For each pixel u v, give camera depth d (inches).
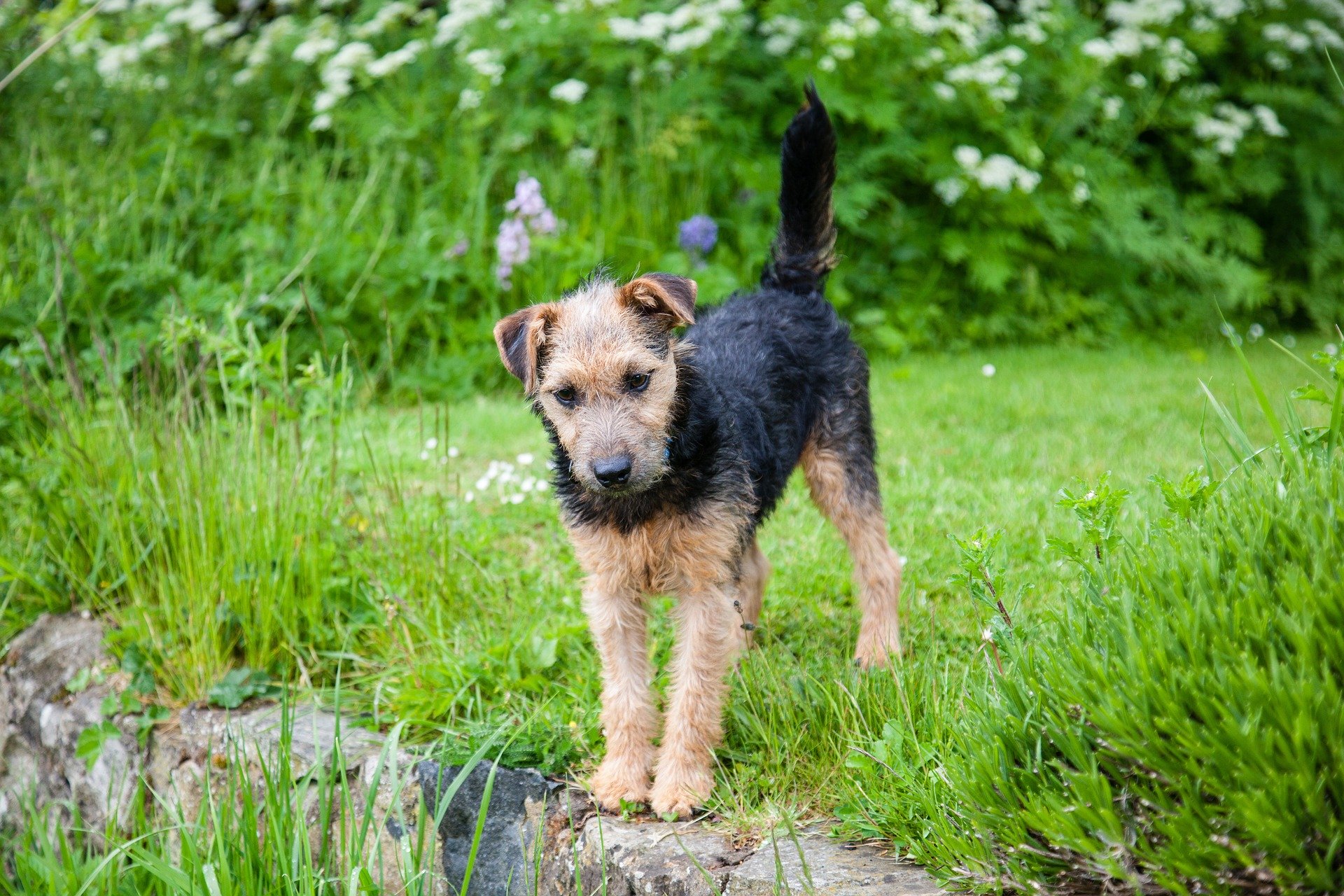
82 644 170.7
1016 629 102.4
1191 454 205.6
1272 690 74.5
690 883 101.9
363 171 320.5
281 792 120.5
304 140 337.1
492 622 156.9
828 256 161.6
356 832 122.2
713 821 113.9
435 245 291.0
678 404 119.7
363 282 276.4
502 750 123.0
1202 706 76.5
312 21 374.6
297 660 156.3
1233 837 76.3
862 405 156.4
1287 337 323.0
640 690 123.6
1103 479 98.9
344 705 146.6
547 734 129.0
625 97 322.0
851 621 157.6
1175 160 359.3
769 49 317.4
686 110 308.8
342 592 163.5
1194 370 283.1
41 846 151.0
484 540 177.8
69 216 266.2
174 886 115.1
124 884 138.6
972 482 199.8
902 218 319.0
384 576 165.0
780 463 138.3
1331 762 73.5
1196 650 79.5
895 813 102.4
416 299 282.7
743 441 128.0
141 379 218.7
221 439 175.0
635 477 111.7
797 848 96.3
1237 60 372.8
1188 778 77.3
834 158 159.2
